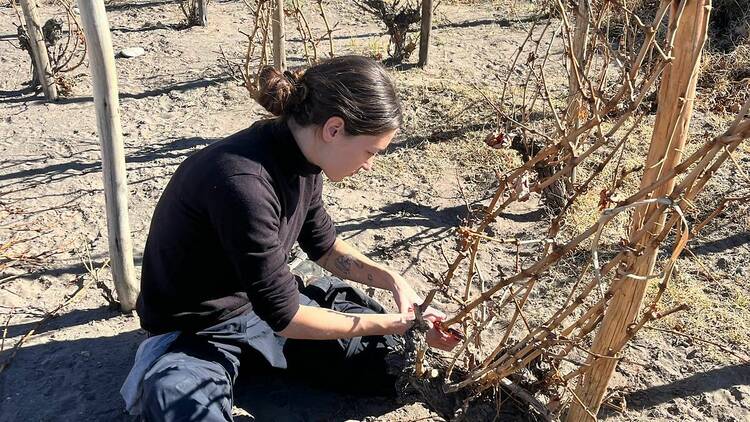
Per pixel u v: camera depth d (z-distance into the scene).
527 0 7.08
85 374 2.48
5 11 7.12
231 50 5.91
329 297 2.47
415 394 2.30
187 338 2.11
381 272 2.36
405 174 3.88
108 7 7.25
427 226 3.42
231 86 5.11
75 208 3.56
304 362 2.36
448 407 2.21
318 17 6.87
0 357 2.56
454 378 2.19
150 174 3.88
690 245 3.20
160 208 2.01
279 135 1.89
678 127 1.63
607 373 1.97
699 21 1.53
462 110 4.54
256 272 1.88
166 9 7.17
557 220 1.95
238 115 4.69
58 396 2.39
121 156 2.58
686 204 1.66
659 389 2.46
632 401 2.42
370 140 1.83
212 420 1.89
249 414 2.31
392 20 5.39
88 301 2.89
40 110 4.80
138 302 2.20
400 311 2.28
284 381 2.45
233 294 2.11
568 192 3.35
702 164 1.52
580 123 3.10
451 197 3.66
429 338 2.09
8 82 5.32
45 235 3.33
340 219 3.46
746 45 5.30
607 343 1.92
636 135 4.13
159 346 2.10
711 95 4.69
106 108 2.49
